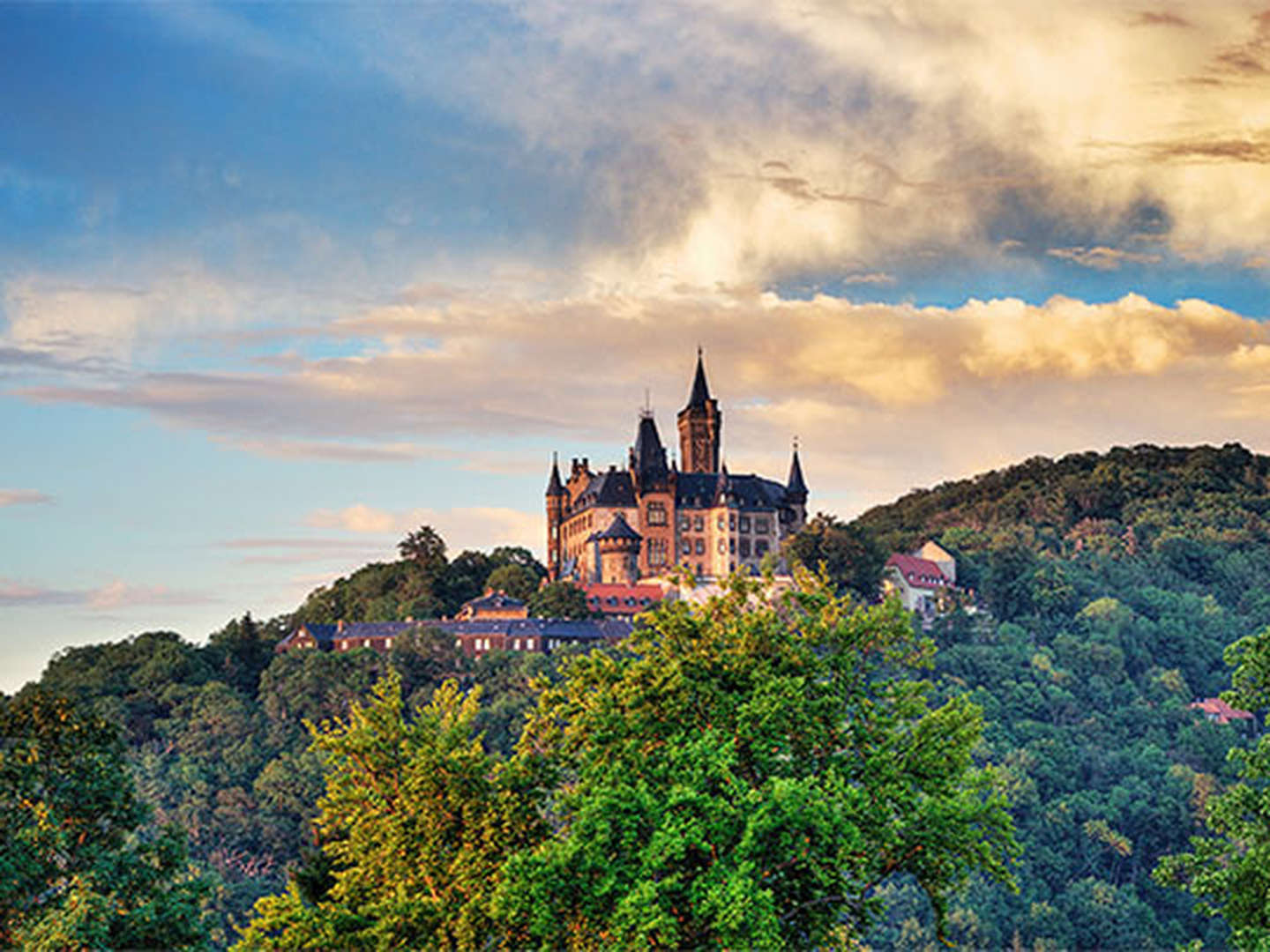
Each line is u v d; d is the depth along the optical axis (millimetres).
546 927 48844
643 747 57625
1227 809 58281
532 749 61281
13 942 58781
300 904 54531
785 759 59594
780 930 51938
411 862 55812
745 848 49562
